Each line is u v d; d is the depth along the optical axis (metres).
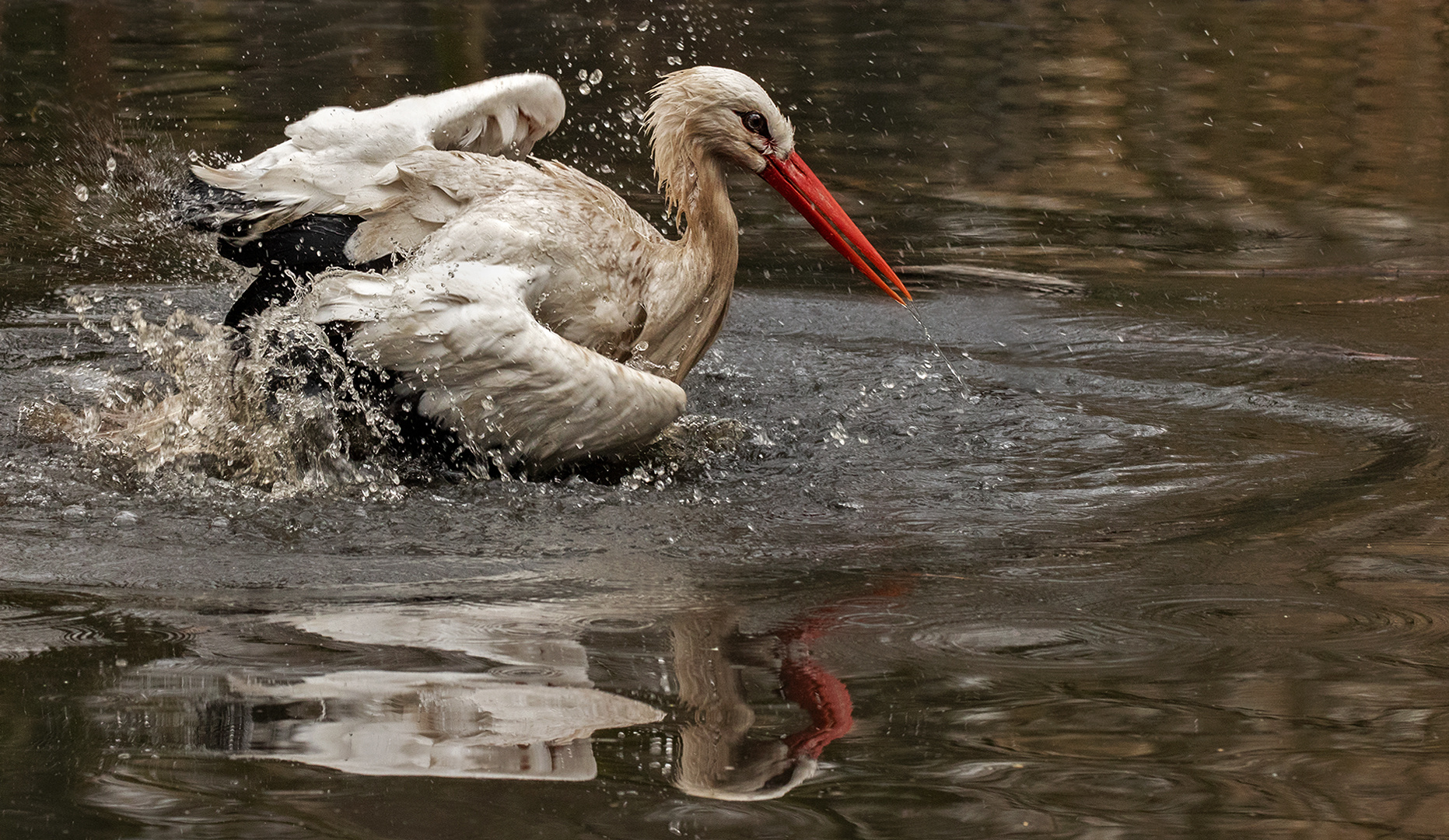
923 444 10.96
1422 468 10.03
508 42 26.34
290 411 9.91
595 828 5.07
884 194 19.08
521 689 6.32
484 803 5.24
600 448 9.86
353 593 7.68
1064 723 5.99
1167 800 5.30
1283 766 5.59
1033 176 20.00
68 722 5.93
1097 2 31.58
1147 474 10.16
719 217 11.41
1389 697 6.23
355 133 10.52
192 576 7.89
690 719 6.03
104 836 5.00
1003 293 15.49
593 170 19.59
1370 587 7.69
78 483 9.54
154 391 11.95
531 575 8.03
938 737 5.85
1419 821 5.12
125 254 15.95
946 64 26.14
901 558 8.41
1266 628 7.11
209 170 10.60
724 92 11.23
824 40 27.66
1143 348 13.68
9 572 7.90
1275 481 9.89
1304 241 17.47
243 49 25.33
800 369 12.91
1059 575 8.05
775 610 7.45
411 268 10.06
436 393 9.76
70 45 25.39
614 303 10.78
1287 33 28.72
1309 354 13.40
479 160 10.59
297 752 5.67
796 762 5.62
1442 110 23.19
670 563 8.30
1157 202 19.00
